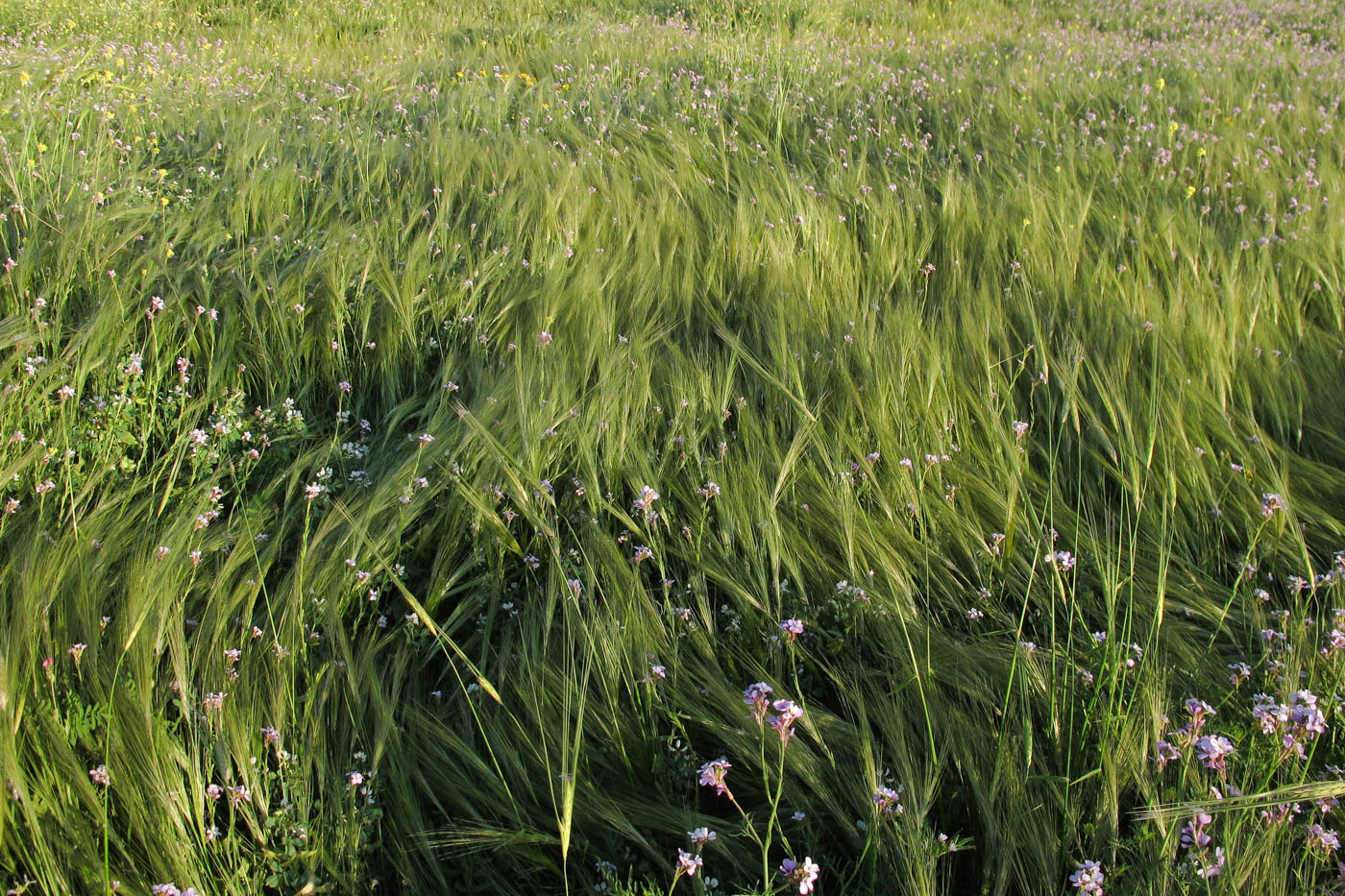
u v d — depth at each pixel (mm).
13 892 1654
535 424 2875
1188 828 1778
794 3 10578
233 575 2547
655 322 3650
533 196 4551
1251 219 4812
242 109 6027
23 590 2170
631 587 2406
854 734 2145
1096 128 6555
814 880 1777
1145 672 2123
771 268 4039
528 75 7539
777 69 7043
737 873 1914
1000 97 6809
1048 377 3414
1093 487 3059
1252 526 2818
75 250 3635
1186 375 3371
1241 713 2135
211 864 1896
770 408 3213
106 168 4730
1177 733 1942
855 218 4676
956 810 2043
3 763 1682
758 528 2688
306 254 4047
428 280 3883
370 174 4996
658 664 2273
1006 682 2246
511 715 2160
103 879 1694
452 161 5008
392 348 3529
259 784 1978
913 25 11273
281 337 3486
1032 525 2809
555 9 11195
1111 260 4316
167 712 2143
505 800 2082
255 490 3049
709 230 4484
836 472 2818
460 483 2627
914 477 2902
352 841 1941
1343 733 2064
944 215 4637
